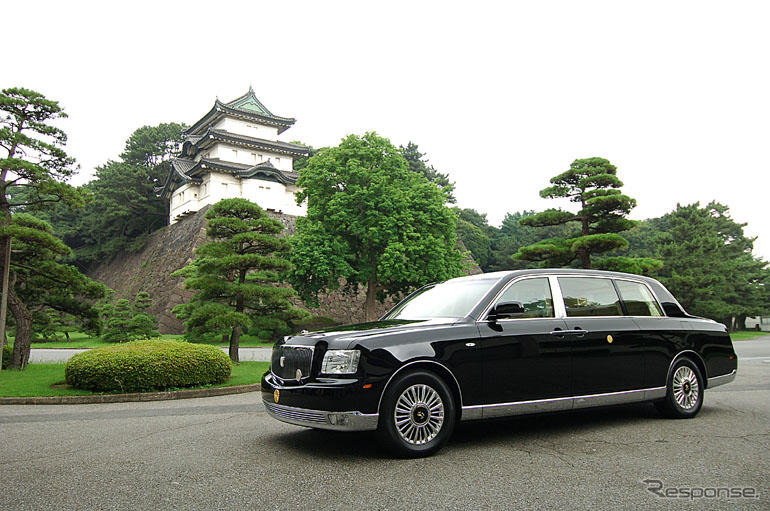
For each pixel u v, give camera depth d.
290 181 49.84
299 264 26.44
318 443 5.32
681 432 5.64
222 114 51.66
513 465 4.43
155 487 3.94
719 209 57.94
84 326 15.39
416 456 4.64
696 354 6.55
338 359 4.61
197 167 46.66
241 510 3.44
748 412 6.85
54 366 14.50
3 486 4.01
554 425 6.05
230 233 17.42
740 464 4.43
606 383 5.71
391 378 4.59
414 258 27.42
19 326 13.71
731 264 49.47
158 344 10.72
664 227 78.12
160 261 46.59
